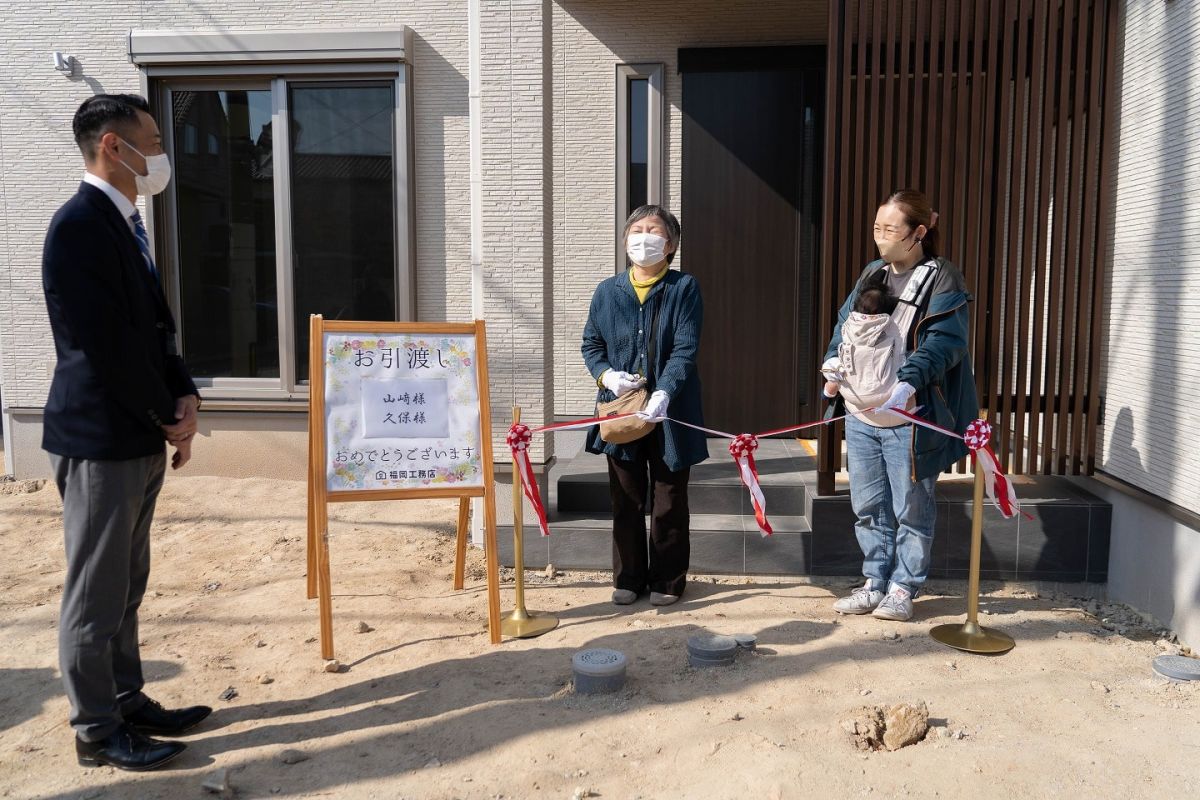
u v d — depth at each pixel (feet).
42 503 21.25
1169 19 13.56
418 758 9.91
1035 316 15.64
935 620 14.01
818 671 11.99
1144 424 14.20
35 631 13.75
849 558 15.81
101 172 9.64
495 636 13.10
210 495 21.63
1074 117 15.30
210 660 12.61
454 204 23.07
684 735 10.28
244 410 23.38
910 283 13.38
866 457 14.02
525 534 16.49
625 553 14.82
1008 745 10.02
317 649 12.97
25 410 23.40
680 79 21.84
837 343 14.39
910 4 15.35
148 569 10.56
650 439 14.40
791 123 21.21
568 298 22.67
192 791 9.30
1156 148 13.94
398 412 12.91
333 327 12.78
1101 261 15.35
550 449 17.39
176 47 22.48
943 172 15.47
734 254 21.50
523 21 16.49
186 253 23.79
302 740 10.33
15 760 9.96
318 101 23.13
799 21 21.45
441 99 22.88
